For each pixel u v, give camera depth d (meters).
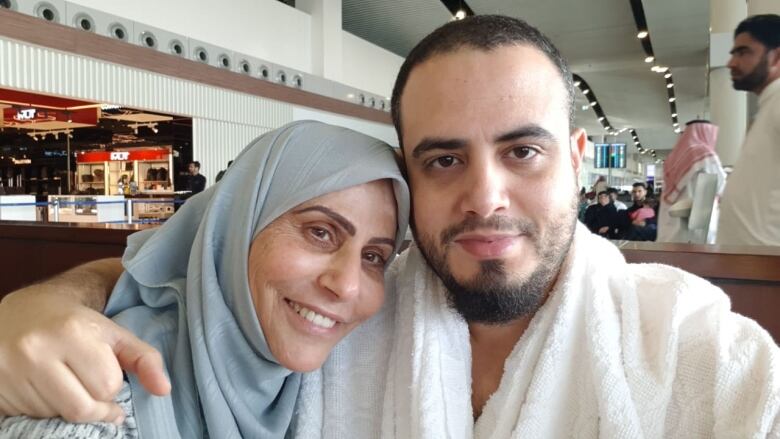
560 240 0.59
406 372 0.64
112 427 0.50
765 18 1.34
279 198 0.62
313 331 0.62
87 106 7.66
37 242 1.80
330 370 0.70
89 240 1.67
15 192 11.28
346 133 0.67
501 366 0.66
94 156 10.52
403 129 0.63
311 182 0.61
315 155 0.63
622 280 0.62
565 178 0.59
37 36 4.87
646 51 10.28
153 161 9.79
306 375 0.69
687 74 11.70
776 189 1.29
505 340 0.66
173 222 0.69
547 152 0.58
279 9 7.87
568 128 0.60
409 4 8.66
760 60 1.33
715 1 4.40
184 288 0.66
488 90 0.56
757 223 1.33
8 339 0.48
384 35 10.48
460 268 0.60
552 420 0.59
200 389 0.60
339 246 0.61
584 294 0.61
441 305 0.66
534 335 0.61
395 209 0.64
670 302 0.57
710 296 0.59
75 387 0.46
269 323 0.61
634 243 1.22
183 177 8.52
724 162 4.22
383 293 0.66
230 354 0.63
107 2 5.59
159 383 0.48
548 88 0.58
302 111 8.38
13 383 0.47
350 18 9.51
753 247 1.12
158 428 0.55
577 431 0.58
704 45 9.31
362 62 9.95
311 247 0.61
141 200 6.43
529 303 0.60
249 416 0.63
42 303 0.53
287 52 8.05
